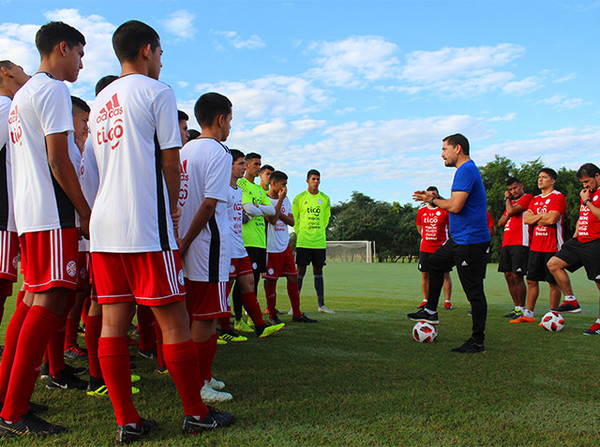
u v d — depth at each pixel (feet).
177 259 6.74
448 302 22.34
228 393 8.04
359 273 51.57
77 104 9.85
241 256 14.06
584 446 6.02
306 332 15.25
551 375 9.73
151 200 6.45
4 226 7.83
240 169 14.07
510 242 19.35
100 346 6.39
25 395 6.45
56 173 6.72
